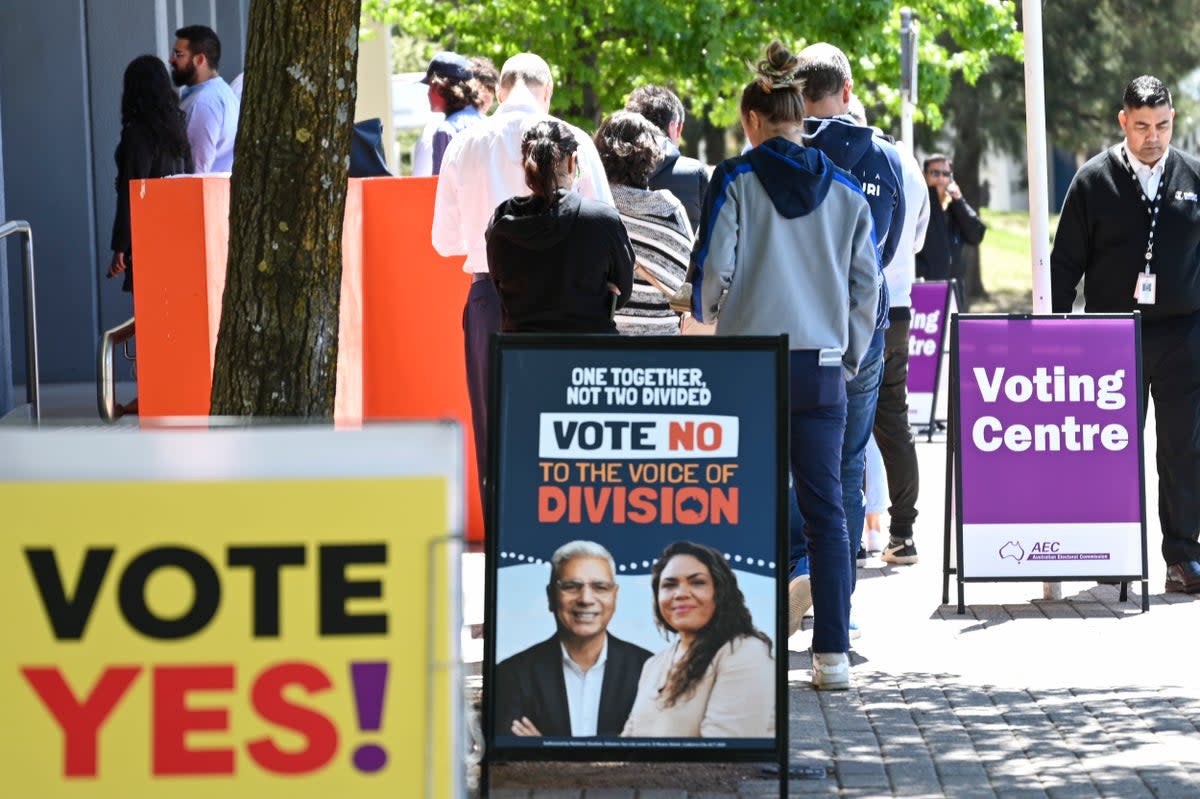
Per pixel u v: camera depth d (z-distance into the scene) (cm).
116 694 346
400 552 347
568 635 562
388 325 1080
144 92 1127
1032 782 588
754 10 2361
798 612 783
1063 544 878
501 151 825
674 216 836
